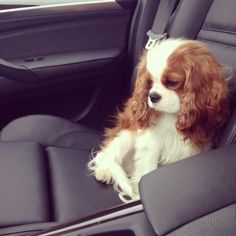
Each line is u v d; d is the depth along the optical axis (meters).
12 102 1.78
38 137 1.51
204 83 1.07
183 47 1.08
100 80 1.86
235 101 1.16
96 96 1.88
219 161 0.88
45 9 1.75
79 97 1.87
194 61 1.06
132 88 1.66
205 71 1.07
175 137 1.15
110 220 0.91
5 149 1.37
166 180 0.83
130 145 1.28
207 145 1.14
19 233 1.06
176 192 0.81
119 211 0.92
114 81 1.88
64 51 1.79
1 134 1.53
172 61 1.06
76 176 1.30
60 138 1.53
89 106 1.88
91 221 0.93
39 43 1.76
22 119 1.56
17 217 1.12
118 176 1.25
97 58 1.81
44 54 1.77
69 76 1.80
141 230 0.87
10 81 1.73
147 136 1.19
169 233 0.74
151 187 0.83
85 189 1.25
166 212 0.77
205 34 1.38
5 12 1.70
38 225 1.09
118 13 1.81
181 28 1.45
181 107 1.07
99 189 1.25
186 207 0.78
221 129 1.13
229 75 1.18
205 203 0.78
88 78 1.83
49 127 1.55
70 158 1.39
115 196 1.23
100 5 1.79
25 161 1.32
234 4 1.28
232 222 0.74
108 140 1.35
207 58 1.09
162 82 1.07
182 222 0.75
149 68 1.09
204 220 0.75
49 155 1.40
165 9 1.53
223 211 0.76
